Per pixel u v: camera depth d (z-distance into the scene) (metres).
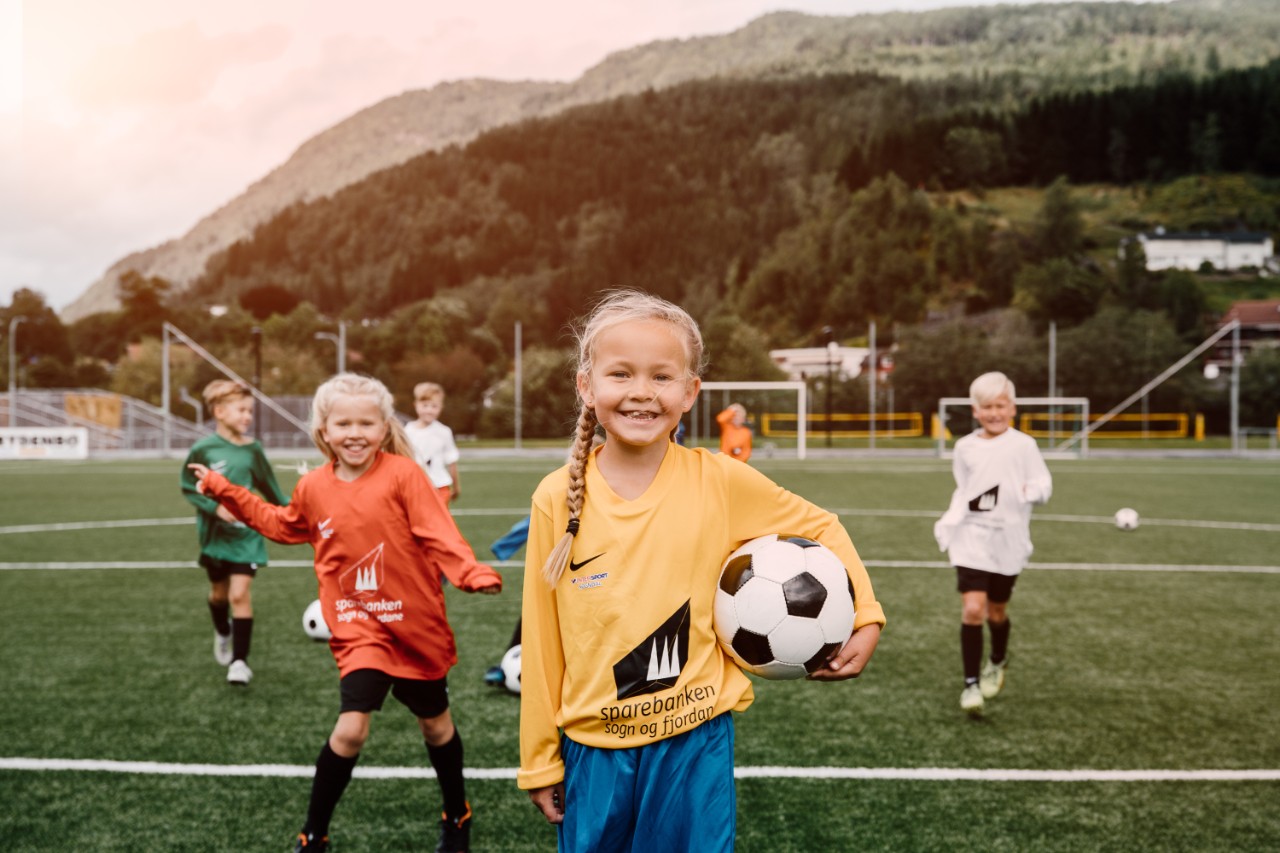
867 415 48.62
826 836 3.17
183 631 6.27
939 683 5.04
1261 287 99.62
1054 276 79.88
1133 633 6.19
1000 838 3.15
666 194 165.50
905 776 3.70
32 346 80.31
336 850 3.07
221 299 173.25
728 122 179.38
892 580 8.07
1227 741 4.12
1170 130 132.38
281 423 39.78
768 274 111.50
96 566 8.92
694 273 141.88
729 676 2.05
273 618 6.66
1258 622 6.50
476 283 142.75
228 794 3.53
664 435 1.95
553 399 47.84
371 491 2.97
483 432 47.88
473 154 184.12
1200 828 3.24
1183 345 53.44
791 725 4.32
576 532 1.95
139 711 4.54
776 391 46.97
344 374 3.09
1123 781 3.65
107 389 69.38
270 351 63.09
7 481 19.39
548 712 1.99
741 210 150.75
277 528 3.14
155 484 18.58
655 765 1.90
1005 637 4.61
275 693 4.84
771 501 2.12
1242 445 37.34
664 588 1.92
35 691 4.88
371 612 2.96
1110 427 45.22
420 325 77.88
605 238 152.38
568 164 174.88
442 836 3.02
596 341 1.93
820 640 2.01
